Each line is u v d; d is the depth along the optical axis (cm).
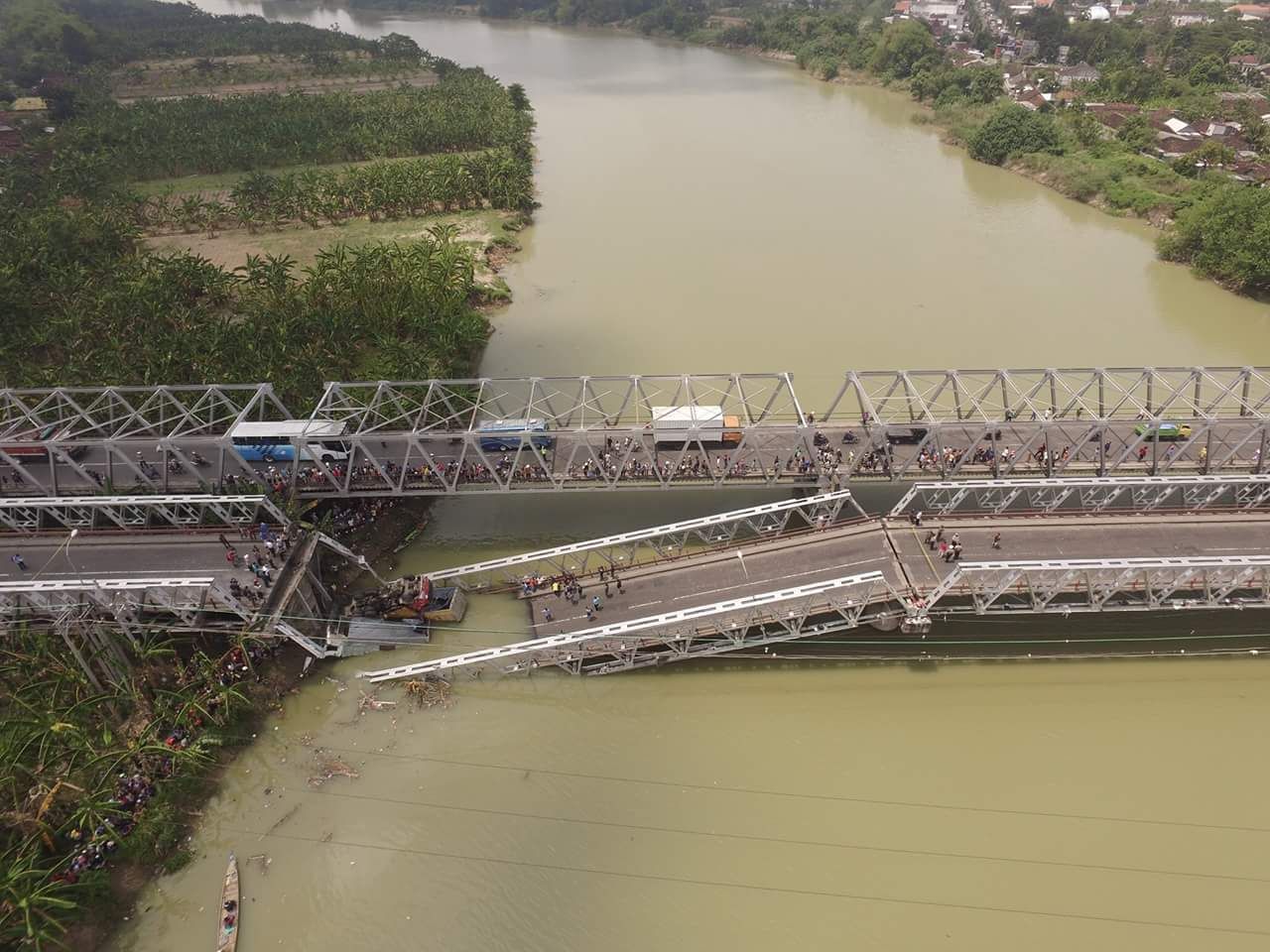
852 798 4416
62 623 4691
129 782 4319
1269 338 9256
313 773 4609
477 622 5556
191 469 6019
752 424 6378
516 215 13162
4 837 3988
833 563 5512
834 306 10225
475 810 4403
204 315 8894
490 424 6638
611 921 3900
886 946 3769
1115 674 5109
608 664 5138
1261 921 3812
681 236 12531
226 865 4156
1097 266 11181
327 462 6575
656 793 4478
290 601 5194
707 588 5456
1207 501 5928
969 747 4694
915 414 7969
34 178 12912
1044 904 3903
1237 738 4709
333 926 3909
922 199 13912
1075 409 8000
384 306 8862
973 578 5222
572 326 9950
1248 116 15062
